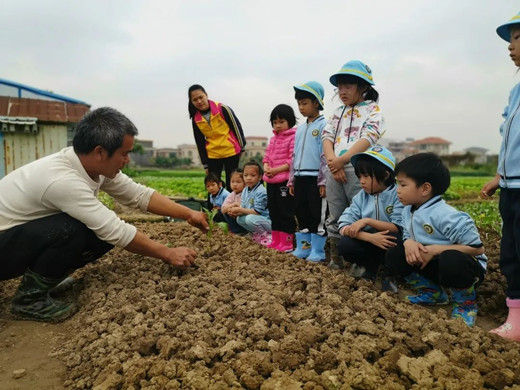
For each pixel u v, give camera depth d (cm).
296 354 232
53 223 308
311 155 459
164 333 262
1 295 358
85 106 1733
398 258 324
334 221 421
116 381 223
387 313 279
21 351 274
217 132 682
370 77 409
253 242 499
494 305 325
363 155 354
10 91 2050
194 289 324
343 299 310
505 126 291
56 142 1501
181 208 414
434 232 312
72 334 293
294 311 285
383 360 230
